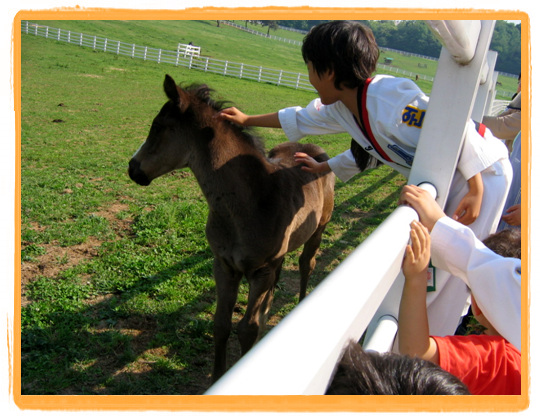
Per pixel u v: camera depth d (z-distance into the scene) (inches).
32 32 1414.9
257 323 117.5
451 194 84.9
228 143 111.3
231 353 149.5
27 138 417.1
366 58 80.0
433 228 58.0
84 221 229.6
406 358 36.4
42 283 168.4
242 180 110.8
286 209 117.8
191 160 113.7
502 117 145.7
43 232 212.8
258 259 113.4
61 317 150.2
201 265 195.8
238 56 1929.1
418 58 2775.6
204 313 164.1
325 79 82.7
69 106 607.5
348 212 291.6
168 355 140.7
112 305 160.1
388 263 36.4
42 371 127.6
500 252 61.6
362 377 31.3
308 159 116.8
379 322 66.9
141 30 2174.0
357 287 30.1
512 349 56.1
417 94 78.7
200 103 112.7
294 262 213.3
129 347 140.2
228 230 113.6
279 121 106.0
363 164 105.9
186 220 241.9
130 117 575.2
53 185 281.6
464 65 66.0
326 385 26.6
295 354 22.2
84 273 181.9
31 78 805.9
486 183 83.1
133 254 199.8
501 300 51.4
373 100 80.8
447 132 68.9
